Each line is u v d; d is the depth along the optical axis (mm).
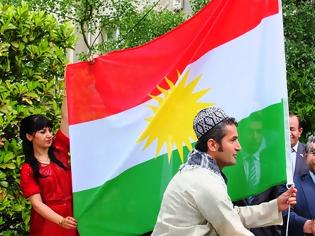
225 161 3311
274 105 3934
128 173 4098
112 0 10094
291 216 4570
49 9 9898
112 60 4324
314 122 7312
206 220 3201
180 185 3229
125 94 4254
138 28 10000
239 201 4227
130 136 4172
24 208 5086
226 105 4047
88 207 4105
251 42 4051
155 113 4129
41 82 5430
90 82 4301
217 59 4105
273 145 3900
